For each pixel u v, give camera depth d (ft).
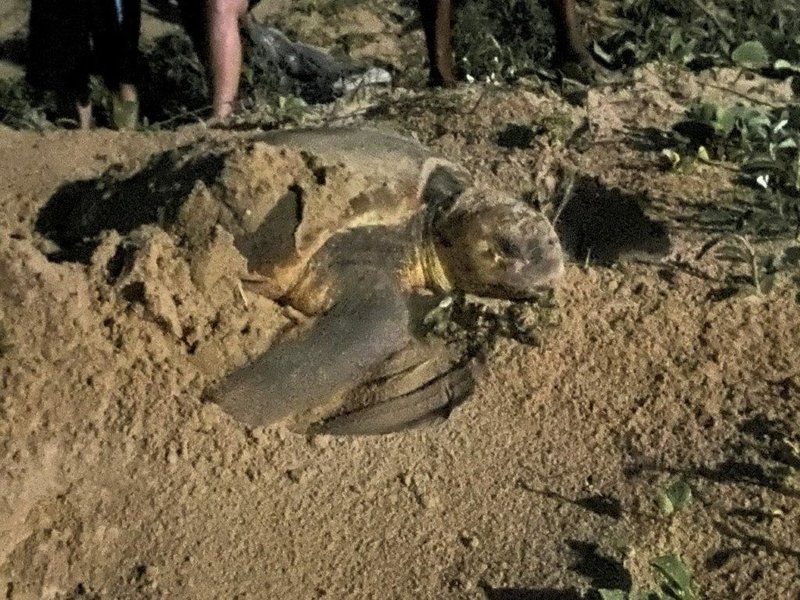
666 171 9.32
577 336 8.15
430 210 8.58
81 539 6.95
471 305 8.50
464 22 13.35
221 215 8.04
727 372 7.88
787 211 8.85
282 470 7.32
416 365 8.07
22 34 15.34
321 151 8.48
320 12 16.31
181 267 7.85
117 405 7.38
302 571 6.94
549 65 12.18
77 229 8.46
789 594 6.79
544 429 7.61
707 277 8.50
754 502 7.18
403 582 6.91
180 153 8.70
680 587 6.73
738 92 10.21
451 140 9.88
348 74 13.61
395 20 16.25
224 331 7.82
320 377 7.77
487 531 7.11
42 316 7.45
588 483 7.32
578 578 6.89
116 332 7.57
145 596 6.79
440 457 7.45
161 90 13.07
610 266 8.73
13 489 6.95
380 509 7.20
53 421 7.22
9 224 8.70
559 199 9.34
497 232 8.36
